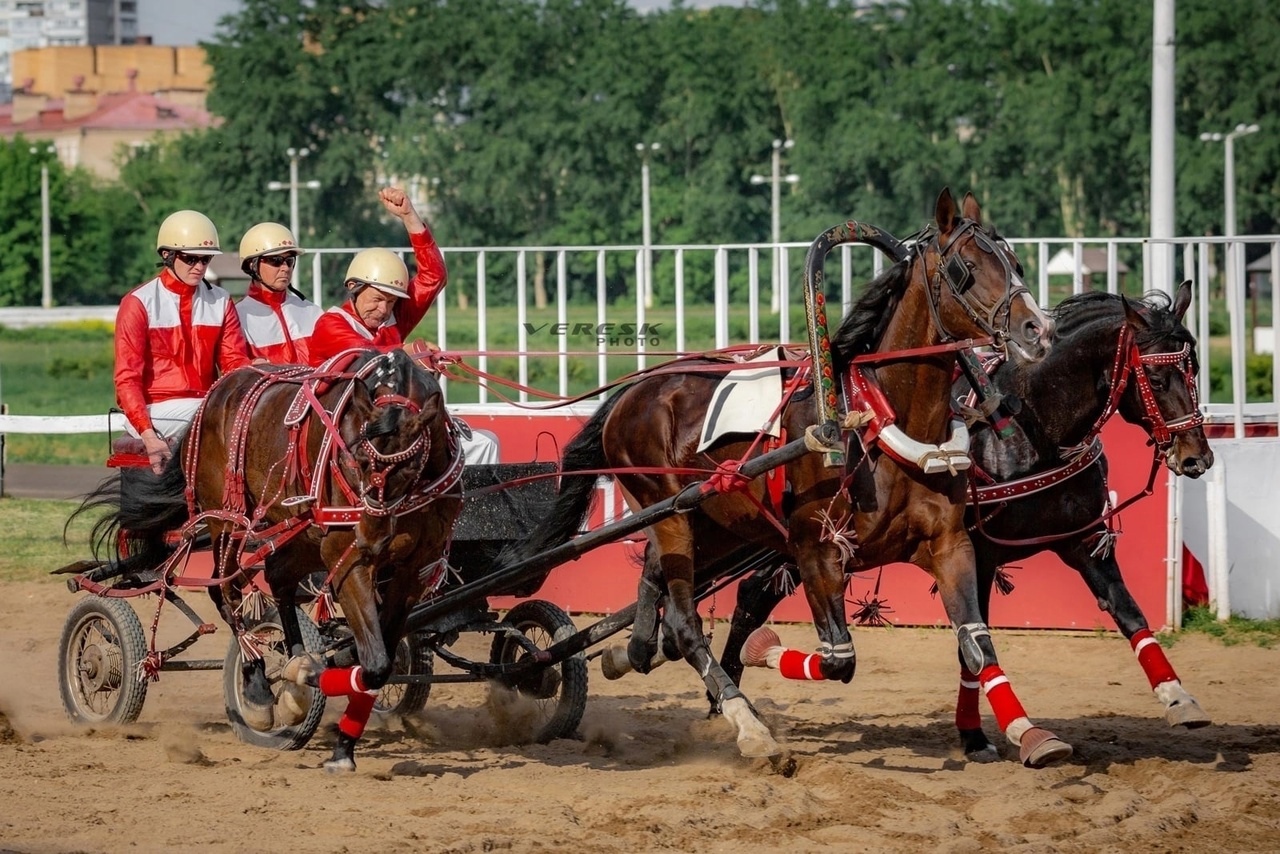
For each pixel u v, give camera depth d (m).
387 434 8.88
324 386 9.59
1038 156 75.56
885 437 8.87
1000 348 8.72
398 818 8.27
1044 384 10.01
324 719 11.67
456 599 10.30
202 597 17.19
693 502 9.52
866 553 9.12
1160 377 9.80
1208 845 7.92
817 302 8.95
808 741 10.84
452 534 10.54
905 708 12.10
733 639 11.00
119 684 11.05
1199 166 76.69
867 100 80.12
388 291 10.78
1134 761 9.83
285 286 11.99
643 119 82.44
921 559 9.13
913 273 9.04
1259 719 11.43
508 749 10.63
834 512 9.06
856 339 9.18
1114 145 76.25
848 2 85.12
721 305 16.77
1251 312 52.72
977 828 8.23
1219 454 15.16
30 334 71.94
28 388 47.59
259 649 10.12
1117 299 10.13
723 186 77.56
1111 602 10.01
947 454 8.80
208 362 11.53
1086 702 12.13
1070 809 8.51
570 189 80.75
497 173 79.50
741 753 9.78
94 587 11.13
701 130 80.62
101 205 101.31
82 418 18.02
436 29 84.44
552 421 16.19
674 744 10.67
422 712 11.84
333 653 10.19
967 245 8.81
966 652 8.77
